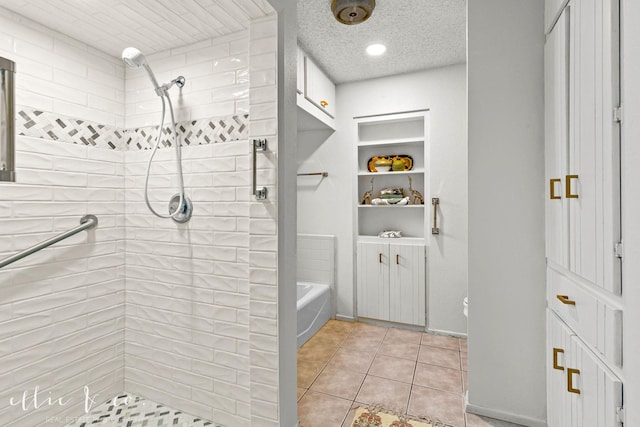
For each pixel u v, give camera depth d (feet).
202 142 5.78
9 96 2.58
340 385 7.08
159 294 6.22
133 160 6.43
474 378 5.99
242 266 5.50
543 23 5.40
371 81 10.73
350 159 11.05
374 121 10.77
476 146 5.79
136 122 6.42
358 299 11.03
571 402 4.17
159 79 6.19
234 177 5.52
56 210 5.41
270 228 5.14
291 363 5.47
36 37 5.13
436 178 10.05
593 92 3.42
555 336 4.85
